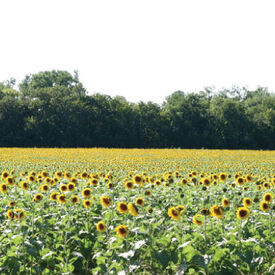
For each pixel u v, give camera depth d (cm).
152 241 941
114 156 4988
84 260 940
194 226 1047
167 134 10456
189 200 1427
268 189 1612
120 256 852
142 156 5053
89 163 3622
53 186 1633
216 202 1419
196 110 10925
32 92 11175
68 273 838
